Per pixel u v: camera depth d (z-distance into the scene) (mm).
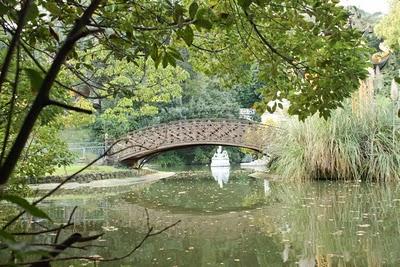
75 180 15305
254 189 13250
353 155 13039
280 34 3334
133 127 24922
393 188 11797
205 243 6672
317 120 13383
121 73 16562
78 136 22734
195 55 4449
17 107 3289
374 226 7406
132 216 9242
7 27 1167
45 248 667
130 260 5695
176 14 2367
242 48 3893
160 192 13531
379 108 13664
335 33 2955
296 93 3467
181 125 18703
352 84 3184
